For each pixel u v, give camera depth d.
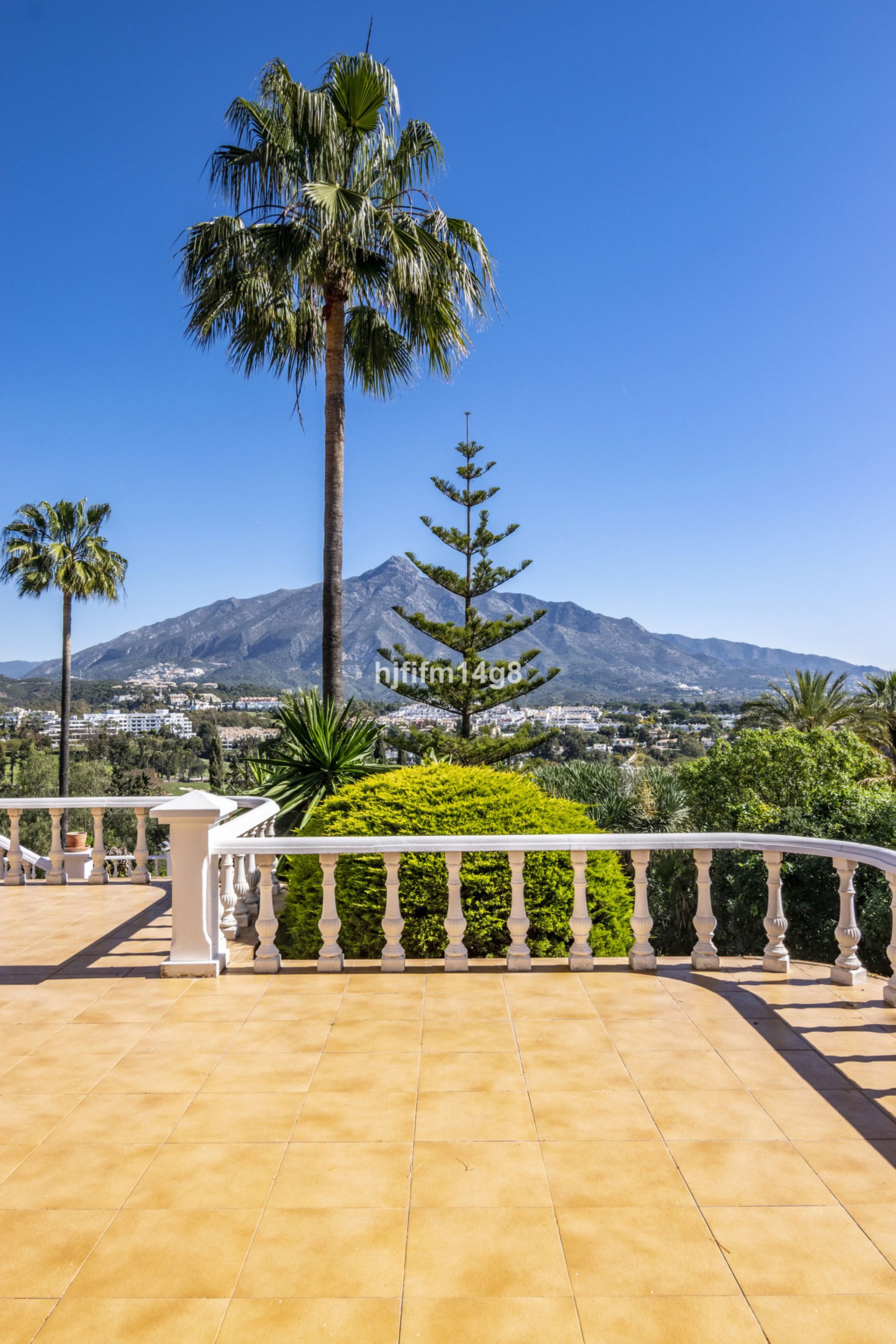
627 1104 3.39
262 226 10.42
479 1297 2.33
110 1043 4.00
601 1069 3.70
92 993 4.68
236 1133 3.18
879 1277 2.41
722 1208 2.72
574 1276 2.41
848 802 18.16
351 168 10.81
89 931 6.00
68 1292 2.35
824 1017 4.27
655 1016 4.30
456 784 6.26
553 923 5.87
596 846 4.96
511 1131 3.19
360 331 12.31
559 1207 2.73
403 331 11.76
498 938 5.87
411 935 5.79
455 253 10.95
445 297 11.13
